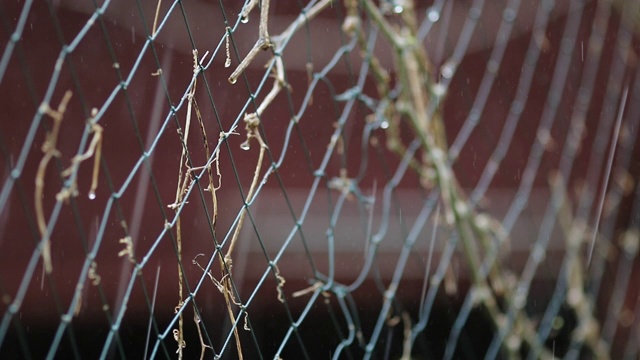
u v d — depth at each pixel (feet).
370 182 14.19
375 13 9.02
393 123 9.19
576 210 14.20
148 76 12.50
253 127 7.52
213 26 12.84
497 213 14.11
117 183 12.44
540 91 13.98
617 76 13.38
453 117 13.82
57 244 12.31
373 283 14.51
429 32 13.41
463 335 15.08
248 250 13.74
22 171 11.87
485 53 13.78
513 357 10.17
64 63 12.06
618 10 12.46
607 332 13.97
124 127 12.41
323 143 13.82
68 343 12.57
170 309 13.15
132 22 12.51
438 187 9.41
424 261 14.51
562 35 13.91
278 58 7.87
